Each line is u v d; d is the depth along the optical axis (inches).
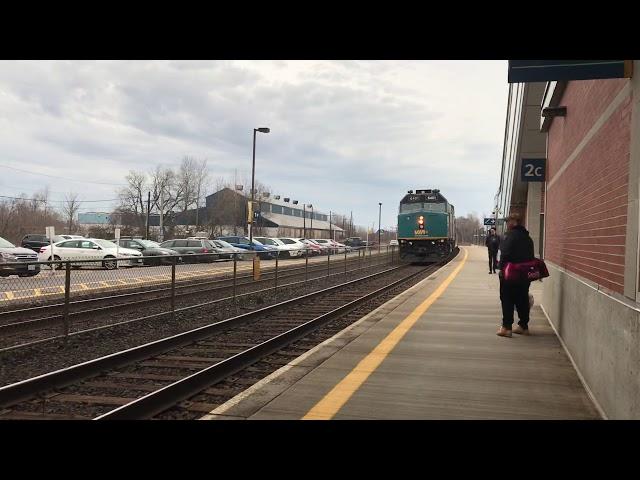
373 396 198.5
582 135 249.1
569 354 262.5
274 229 4037.9
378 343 296.7
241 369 275.3
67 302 333.4
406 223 1267.2
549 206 406.0
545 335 320.8
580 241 247.6
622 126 171.5
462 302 482.0
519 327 323.6
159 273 448.1
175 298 477.1
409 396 198.4
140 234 2933.1
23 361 291.7
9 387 212.4
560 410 182.4
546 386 211.8
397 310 431.2
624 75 161.2
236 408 186.1
